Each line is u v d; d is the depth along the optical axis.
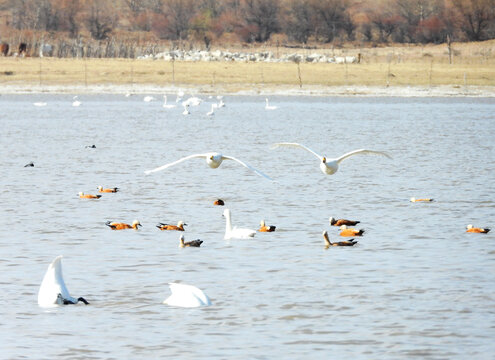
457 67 100.56
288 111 73.00
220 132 56.25
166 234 23.42
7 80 89.88
